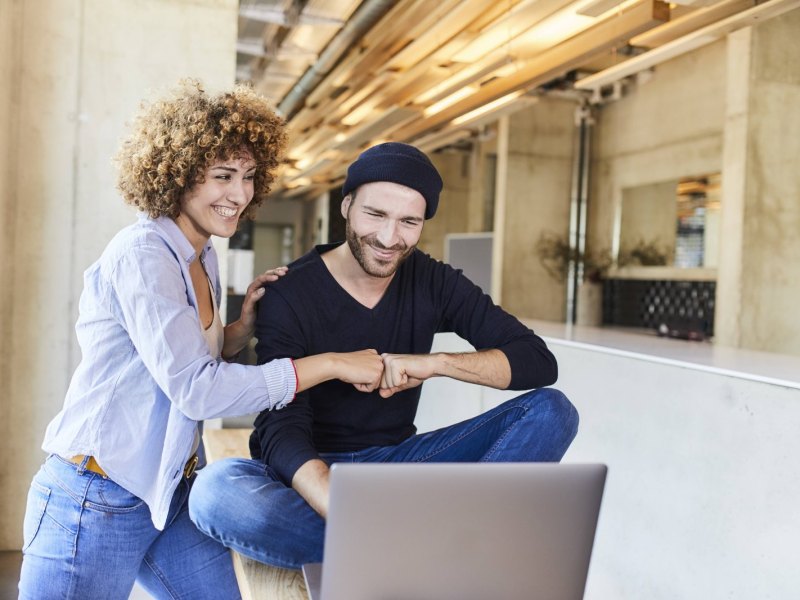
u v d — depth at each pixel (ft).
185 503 5.98
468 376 5.40
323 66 25.30
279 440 5.00
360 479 3.55
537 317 34.63
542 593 3.98
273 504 5.04
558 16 14.40
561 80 31.14
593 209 35.27
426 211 5.49
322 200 60.13
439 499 3.67
